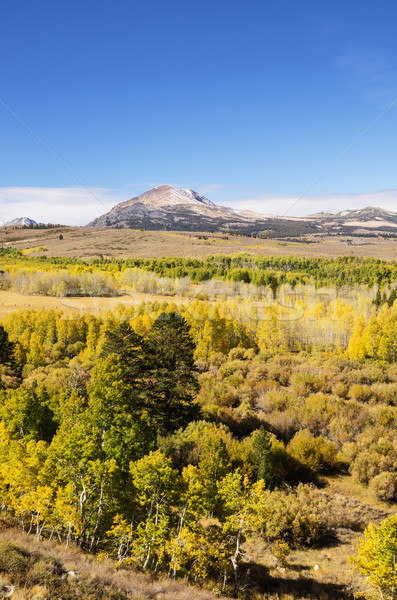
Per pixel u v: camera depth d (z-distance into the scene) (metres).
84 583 15.22
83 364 73.44
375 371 79.19
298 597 24.33
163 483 22.81
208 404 56.62
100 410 28.95
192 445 39.19
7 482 23.58
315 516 33.19
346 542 32.47
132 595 16.11
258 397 66.00
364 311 121.19
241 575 25.81
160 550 21.50
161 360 40.12
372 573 22.03
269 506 33.66
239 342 106.56
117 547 23.12
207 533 24.41
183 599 17.75
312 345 108.25
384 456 45.47
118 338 40.00
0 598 12.40
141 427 29.61
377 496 41.25
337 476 45.47
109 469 22.52
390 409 57.97
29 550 16.73
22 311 106.81
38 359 77.56
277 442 46.53
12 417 35.59
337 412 56.59
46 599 13.03
